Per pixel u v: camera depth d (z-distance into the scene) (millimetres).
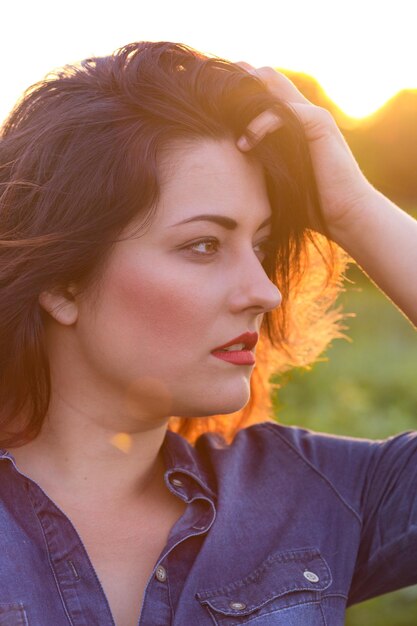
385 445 2498
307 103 2420
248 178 2113
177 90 2076
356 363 10109
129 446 2180
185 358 2062
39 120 2162
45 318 2148
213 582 2162
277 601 2186
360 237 2434
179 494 2221
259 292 2070
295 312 2666
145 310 2043
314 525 2348
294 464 2459
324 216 2449
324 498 2400
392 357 10773
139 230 2025
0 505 2076
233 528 2250
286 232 2316
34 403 2117
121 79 2105
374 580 2404
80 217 2047
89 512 2150
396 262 2414
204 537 2213
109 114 2064
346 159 2404
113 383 2105
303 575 2244
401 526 2328
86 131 2074
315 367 9367
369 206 2416
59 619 1998
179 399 2098
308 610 2199
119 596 2100
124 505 2186
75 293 2088
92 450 2156
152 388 2086
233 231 2088
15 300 2080
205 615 2113
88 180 2047
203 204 2041
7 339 2109
